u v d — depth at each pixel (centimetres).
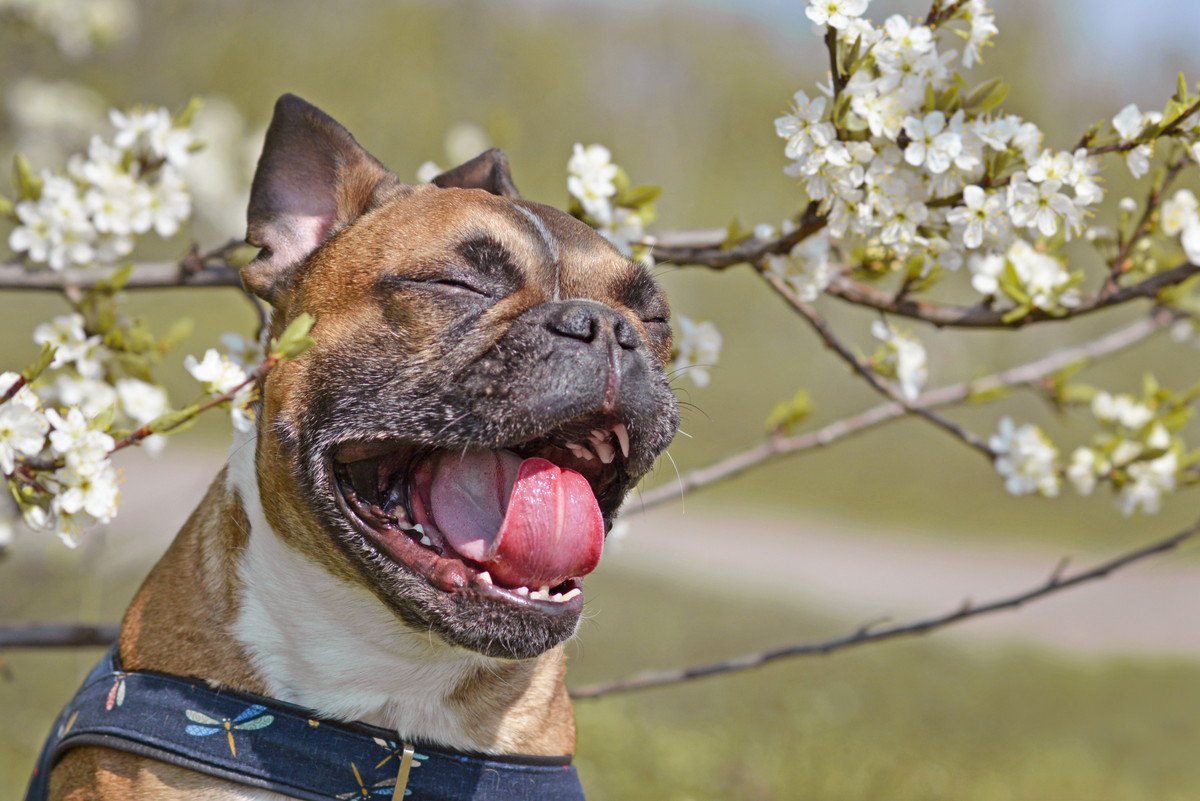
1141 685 1550
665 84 4512
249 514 359
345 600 348
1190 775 1209
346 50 2698
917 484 2600
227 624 354
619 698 1134
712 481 517
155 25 1454
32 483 340
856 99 368
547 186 3503
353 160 403
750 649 1476
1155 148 389
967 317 441
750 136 4559
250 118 1745
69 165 458
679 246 454
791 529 2342
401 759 347
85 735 344
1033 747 1225
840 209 383
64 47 880
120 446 342
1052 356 536
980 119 374
